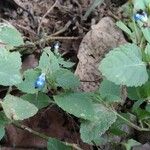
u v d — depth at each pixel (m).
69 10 0.35
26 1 0.35
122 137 0.27
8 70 0.22
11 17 0.34
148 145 0.25
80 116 0.23
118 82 0.23
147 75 0.24
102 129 0.23
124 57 0.24
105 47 0.31
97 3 0.35
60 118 0.28
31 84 0.24
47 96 0.25
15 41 0.25
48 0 0.36
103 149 0.26
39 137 0.27
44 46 0.33
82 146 0.27
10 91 0.27
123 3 0.37
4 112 0.23
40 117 0.28
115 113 0.25
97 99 0.25
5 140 0.27
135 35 0.32
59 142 0.24
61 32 0.34
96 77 0.29
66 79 0.25
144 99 0.25
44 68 0.24
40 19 0.34
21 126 0.25
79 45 0.33
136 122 0.27
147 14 0.31
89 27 0.34
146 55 0.25
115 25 0.33
